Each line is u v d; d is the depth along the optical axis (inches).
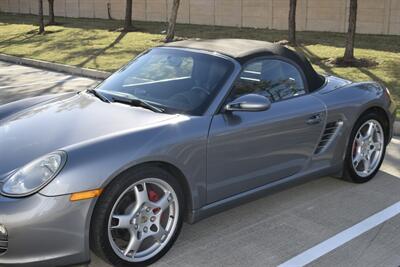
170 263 133.0
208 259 135.3
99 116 141.4
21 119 147.6
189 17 908.0
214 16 868.6
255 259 135.6
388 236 149.2
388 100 194.7
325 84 183.2
